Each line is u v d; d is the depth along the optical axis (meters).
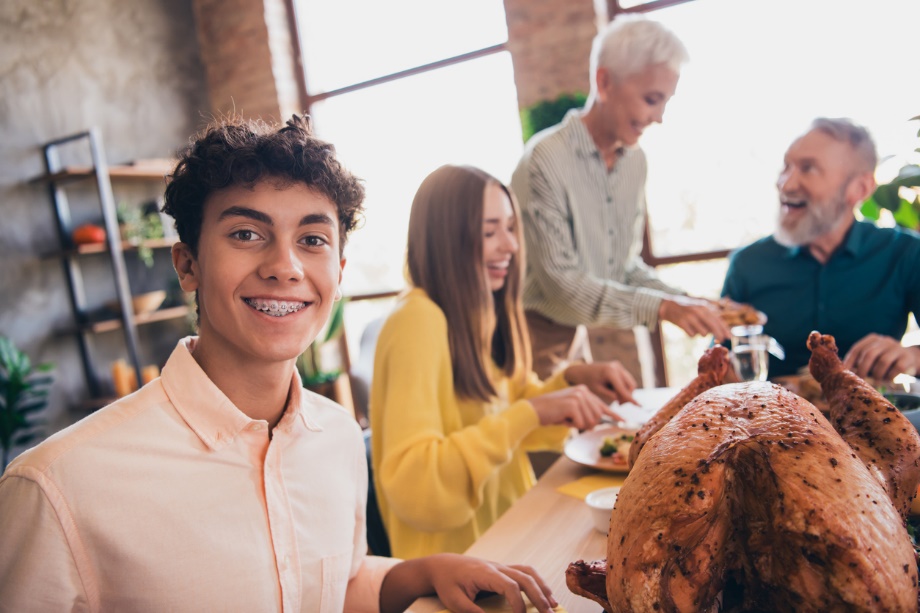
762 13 3.59
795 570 0.52
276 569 0.82
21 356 3.68
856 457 0.55
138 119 4.86
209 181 0.75
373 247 5.05
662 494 0.52
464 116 4.62
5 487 0.69
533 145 2.45
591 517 1.11
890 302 2.01
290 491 0.87
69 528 0.69
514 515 1.16
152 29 5.00
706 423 0.56
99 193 4.19
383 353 1.45
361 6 4.88
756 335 1.62
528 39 4.07
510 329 1.69
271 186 0.76
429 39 4.67
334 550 0.92
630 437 1.42
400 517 1.32
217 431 0.80
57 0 4.41
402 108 4.82
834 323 2.05
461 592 0.90
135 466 0.74
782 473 0.51
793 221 1.97
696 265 3.94
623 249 2.67
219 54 5.25
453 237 1.48
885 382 1.43
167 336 4.98
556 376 1.70
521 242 1.67
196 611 0.76
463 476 1.28
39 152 4.26
